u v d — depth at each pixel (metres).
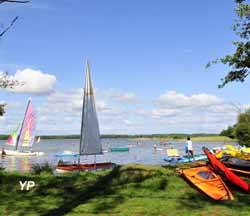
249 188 13.02
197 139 155.38
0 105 21.17
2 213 10.54
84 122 27.83
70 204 11.49
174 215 10.05
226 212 10.38
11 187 14.25
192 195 12.47
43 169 18.59
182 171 15.08
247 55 17.77
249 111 39.81
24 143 61.28
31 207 11.24
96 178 15.82
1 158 57.06
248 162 17.25
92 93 28.34
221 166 14.95
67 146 125.00
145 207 10.91
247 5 16.94
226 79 18.48
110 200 11.81
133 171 15.16
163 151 84.00
